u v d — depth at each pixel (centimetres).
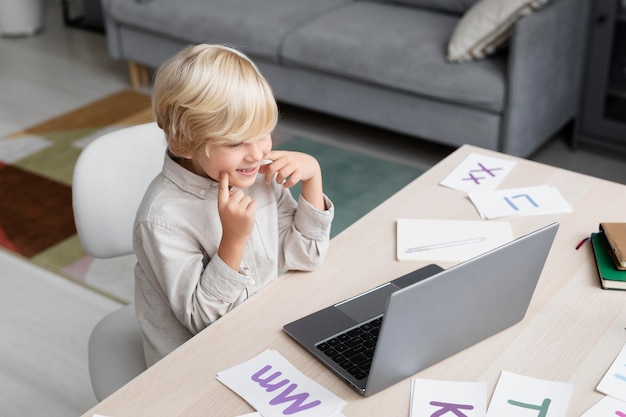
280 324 134
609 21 309
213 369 124
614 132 328
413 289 110
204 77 125
